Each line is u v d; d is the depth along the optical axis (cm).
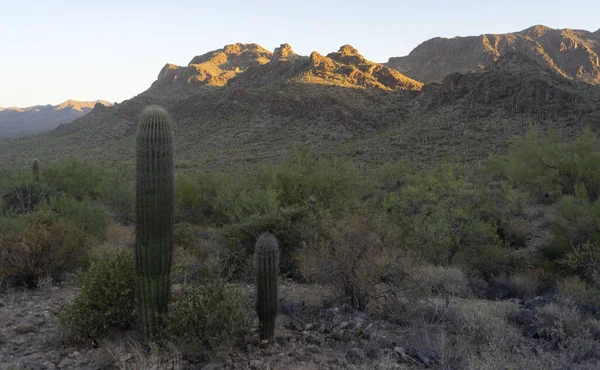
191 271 725
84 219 1070
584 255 897
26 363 437
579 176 1582
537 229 1423
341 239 664
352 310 644
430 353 486
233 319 473
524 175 1762
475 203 1538
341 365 454
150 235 465
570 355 477
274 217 875
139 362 418
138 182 463
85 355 462
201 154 7856
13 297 643
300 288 779
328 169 1457
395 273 705
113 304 506
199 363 448
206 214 1788
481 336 535
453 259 1068
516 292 873
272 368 442
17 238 712
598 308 671
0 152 10588
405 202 1195
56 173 2073
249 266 813
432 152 5084
